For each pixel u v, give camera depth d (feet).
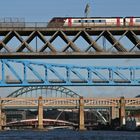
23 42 411.95
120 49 415.85
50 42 416.26
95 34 424.05
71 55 413.59
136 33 422.82
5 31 408.87
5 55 410.31
